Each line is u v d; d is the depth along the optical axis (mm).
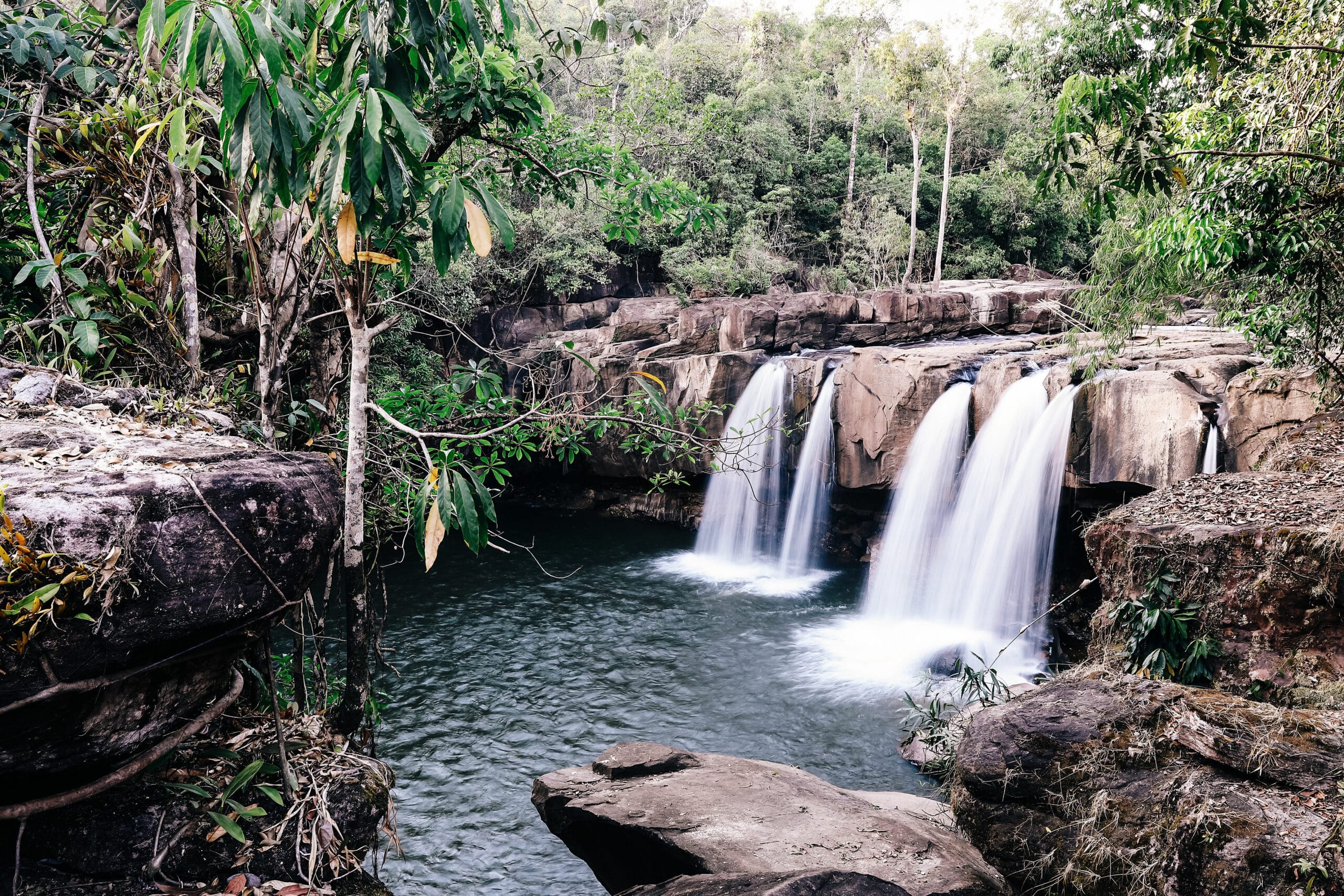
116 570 2445
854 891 3844
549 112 6777
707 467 21047
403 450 5871
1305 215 8023
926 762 10195
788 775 7664
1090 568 15008
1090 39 16172
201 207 5363
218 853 3148
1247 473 8766
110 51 5207
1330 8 7012
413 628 15055
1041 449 15281
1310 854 4180
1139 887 4746
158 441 3252
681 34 45031
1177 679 6809
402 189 3314
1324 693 6047
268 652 3393
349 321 4086
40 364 3863
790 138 43594
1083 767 5398
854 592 18250
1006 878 5633
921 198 44594
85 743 2609
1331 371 10883
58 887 2830
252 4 3223
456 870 8312
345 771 3645
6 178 4781
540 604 16672
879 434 18406
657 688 12914
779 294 25219
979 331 24406
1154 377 13641
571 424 5543
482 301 25688
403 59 3629
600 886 8125
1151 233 9227
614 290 29203
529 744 11031
